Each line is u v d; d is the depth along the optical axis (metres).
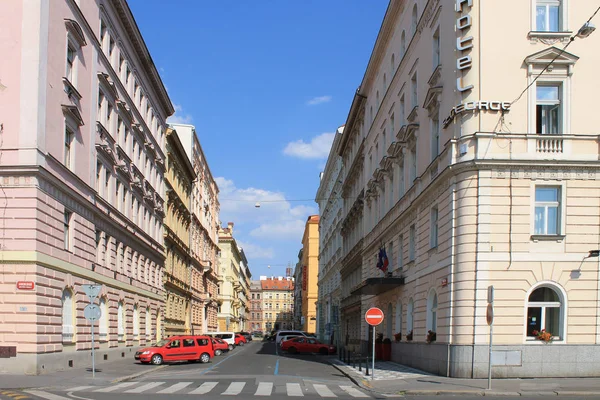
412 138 29.45
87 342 28.20
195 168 71.94
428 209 25.92
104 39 32.16
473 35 22.20
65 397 16.03
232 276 117.62
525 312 21.17
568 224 21.53
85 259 28.27
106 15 32.06
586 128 21.91
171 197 53.78
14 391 17.67
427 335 24.83
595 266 21.38
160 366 30.22
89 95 28.92
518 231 21.41
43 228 23.23
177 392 17.84
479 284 21.19
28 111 22.81
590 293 21.28
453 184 22.28
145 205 42.75
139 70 40.44
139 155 40.91
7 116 22.78
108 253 32.66
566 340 21.11
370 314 22.05
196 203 73.50
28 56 23.09
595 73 22.12
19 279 22.34
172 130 51.66
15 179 22.64
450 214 22.36
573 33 22.23
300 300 138.00
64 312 25.80
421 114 27.80
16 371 22.03
